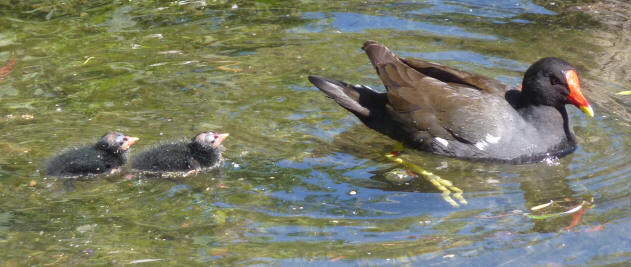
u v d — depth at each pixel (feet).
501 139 22.49
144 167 22.04
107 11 33.32
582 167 21.71
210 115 24.47
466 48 29.30
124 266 16.70
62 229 18.37
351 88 24.17
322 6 33.83
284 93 26.13
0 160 21.50
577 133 23.77
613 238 17.84
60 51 29.09
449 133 22.80
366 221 18.75
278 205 19.56
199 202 19.84
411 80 23.57
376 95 24.23
